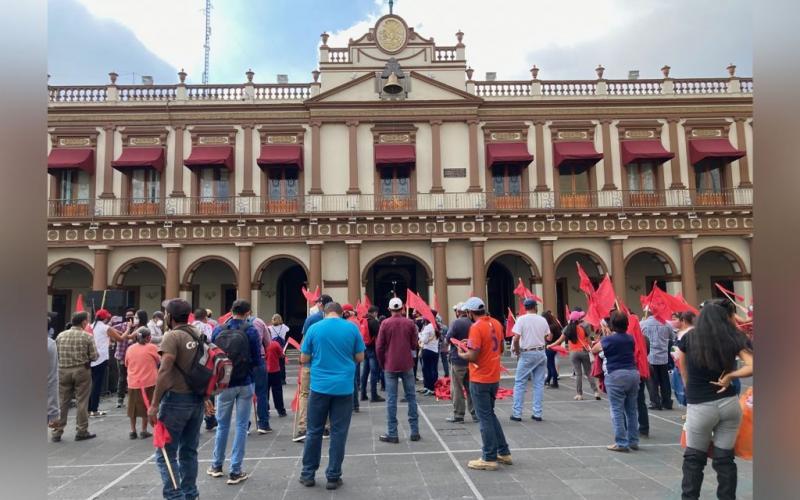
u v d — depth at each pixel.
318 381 6.55
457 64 26.78
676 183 26.17
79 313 9.73
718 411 5.00
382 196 25.92
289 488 6.54
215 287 27.59
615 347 8.07
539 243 25.98
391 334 8.85
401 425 10.08
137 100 25.95
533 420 10.30
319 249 25.36
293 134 26.09
